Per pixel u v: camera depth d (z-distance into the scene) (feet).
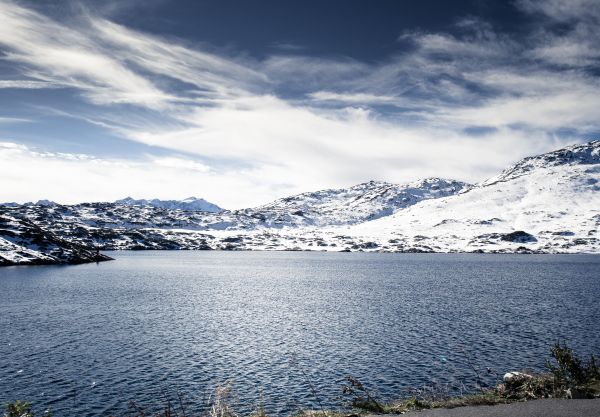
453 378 113.60
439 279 428.56
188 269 558.15
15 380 116.57
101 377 119.34
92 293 300.61
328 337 166.91
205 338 165.58
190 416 90.94
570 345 148.25
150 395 105.81
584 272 514.68
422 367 125.08
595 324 188.75
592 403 43.52
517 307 242.37
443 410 44.68
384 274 492.13
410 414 44.01
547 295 298.56
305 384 112.57
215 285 368.68
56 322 195.93
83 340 161.07
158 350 147.54
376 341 159.12
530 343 152.76
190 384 113.70
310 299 281.74
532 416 38.99
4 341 158.92
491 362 128.77
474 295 300.81
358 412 49.98
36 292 300.61
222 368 127.34
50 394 106.52
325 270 556.92
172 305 251.80
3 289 314.96
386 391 104.68
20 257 549.95
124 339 163.22
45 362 132.87
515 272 517.55
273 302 266.57
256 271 536.42
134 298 280.10
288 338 165.48
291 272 522.06
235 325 191.52
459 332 173.78
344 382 113.09
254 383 113.91
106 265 603.67
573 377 55.01
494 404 47.85
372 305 253.24
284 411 93.30
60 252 618.85
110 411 95.86
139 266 599.16
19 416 42.88
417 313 223.30
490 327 183.62
